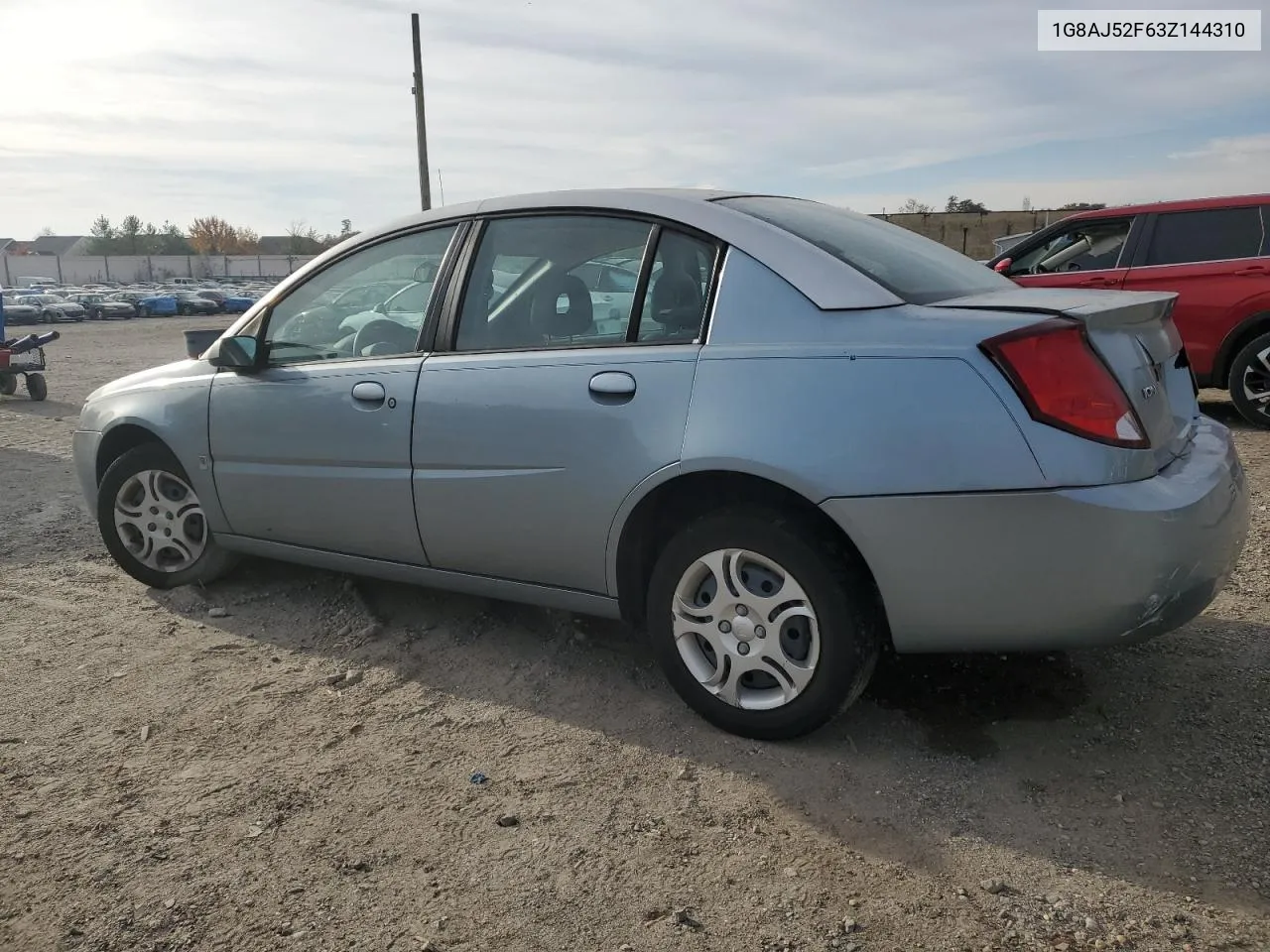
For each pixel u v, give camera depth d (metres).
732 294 2.90
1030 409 2.47
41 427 9.89
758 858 2.42
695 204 3.11
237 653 3.75
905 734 2.97
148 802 2.73
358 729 3.13
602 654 3.65
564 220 3.33
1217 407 8.73
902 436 2.56
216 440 4.02
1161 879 2.29
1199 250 7.79
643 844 2.49
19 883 2.40
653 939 2.15
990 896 2.25
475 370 3.30
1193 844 2.41
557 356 3.15
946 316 2.63
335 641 3.83
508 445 3.20
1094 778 2.71
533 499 3.18
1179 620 2.60
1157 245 7.94
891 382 2.59
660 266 3.08
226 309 53.19
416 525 3.50
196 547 4.36
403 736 3.08
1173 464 2.68
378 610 4.11
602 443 3.00
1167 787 2.65
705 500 3.08
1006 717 3.06
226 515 4.09
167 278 83.38
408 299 3.63
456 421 3.31
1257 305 7.50
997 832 2.49
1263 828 2.46
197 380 4.13
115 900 2.33
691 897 2.29
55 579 4.67
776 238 2.93
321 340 3.84
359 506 3.64
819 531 2.74
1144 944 2.08
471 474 3.31
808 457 2.64
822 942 2.13
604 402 3.00
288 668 3.60
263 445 3.86
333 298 3.85
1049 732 2.96
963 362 2.52
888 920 2.19
